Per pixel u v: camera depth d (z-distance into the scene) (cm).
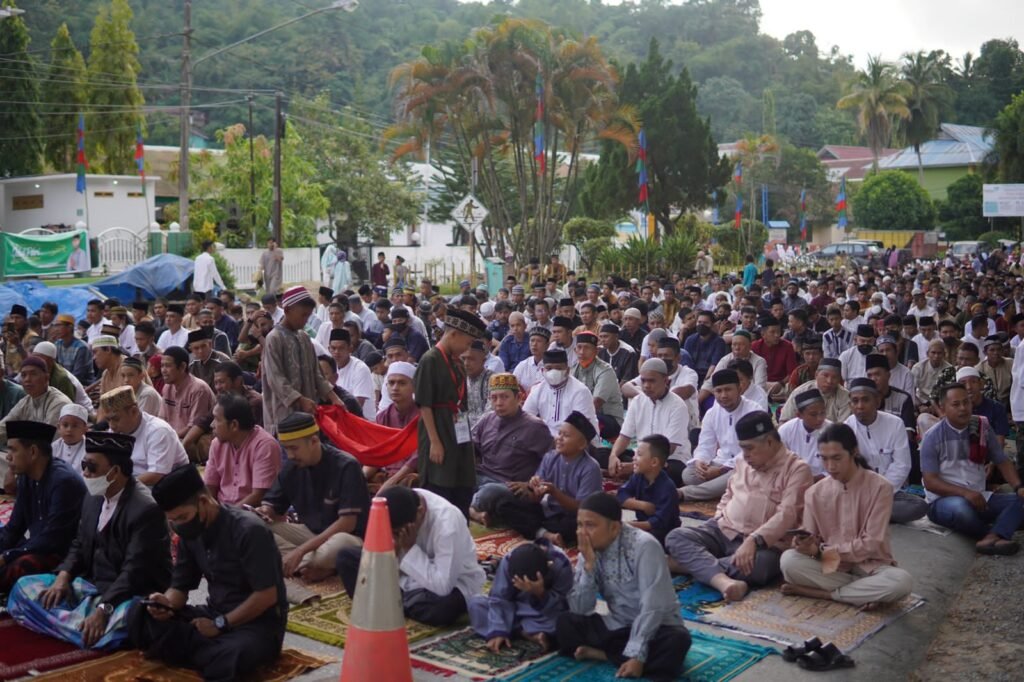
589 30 12656
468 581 634
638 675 551
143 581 593
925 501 891
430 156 4238
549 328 1529
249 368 1347
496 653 588
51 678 538
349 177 4506
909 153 7844
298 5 8306
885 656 610
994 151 5703
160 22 7981
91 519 618
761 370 1155
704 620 652
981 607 714
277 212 3216
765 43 12231
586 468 784
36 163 4328
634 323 1425
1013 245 5544
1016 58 9094
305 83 7769
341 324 1342
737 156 6700
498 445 882
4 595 655
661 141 3969
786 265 4897
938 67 8881
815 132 10112
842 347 1520
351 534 695
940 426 886
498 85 3509
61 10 7125
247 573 544
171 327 1401
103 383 1061
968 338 1413
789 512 712
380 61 8925
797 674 575
